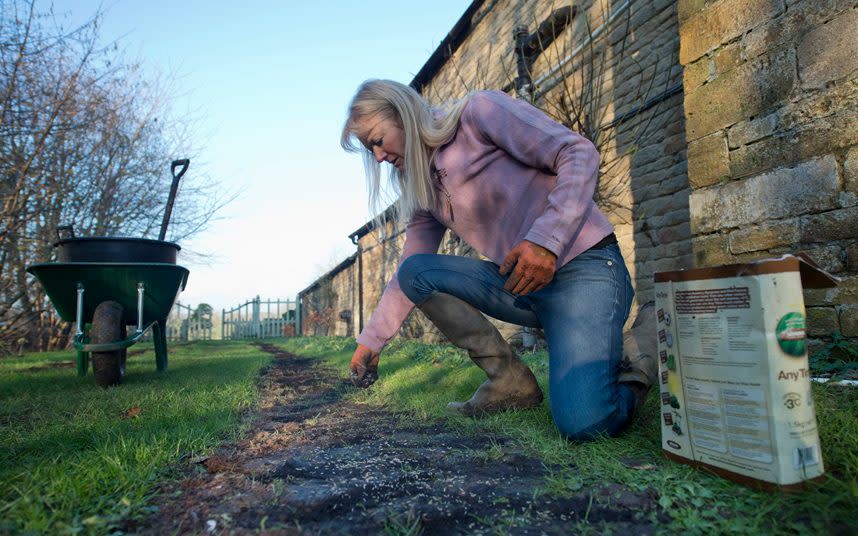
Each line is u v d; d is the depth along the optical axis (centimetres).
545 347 537
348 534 94
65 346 1070
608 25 486
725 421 111
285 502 110
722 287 112
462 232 187
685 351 122
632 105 494
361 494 114
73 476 117
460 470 131
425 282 198
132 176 962
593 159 149
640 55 487
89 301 357
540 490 113
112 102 850
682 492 105
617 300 160
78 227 884
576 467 130
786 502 97
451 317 197
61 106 632
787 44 257
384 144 181
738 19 279
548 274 140
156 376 391
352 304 1638
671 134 452
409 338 959
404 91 175
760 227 269
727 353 110
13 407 239
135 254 358
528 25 650
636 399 160
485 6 756
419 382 301
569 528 95
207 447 158
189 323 2444
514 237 172
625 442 146
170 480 125
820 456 103
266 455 151
